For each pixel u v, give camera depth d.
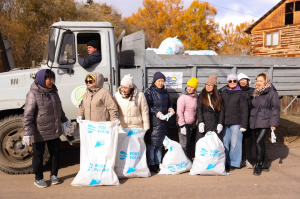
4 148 4.01
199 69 4.78
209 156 3.94
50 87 3.46
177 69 4.67
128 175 3.78
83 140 3.56
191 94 4.30
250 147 4.48
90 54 4.34
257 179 3.91
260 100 4.10
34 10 15.36
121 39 5.55
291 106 9.50
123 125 3.89
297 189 3.55
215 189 3.52
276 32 19.00
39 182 3.53
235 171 4.30
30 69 4.43
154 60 4.55
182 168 4.09
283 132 6.95
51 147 3.60
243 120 4.16
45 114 3.39
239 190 3.50
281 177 4.00
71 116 4.35
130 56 5.22
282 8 18.45
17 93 4.16
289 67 5.19
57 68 4.19
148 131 4.12
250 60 5.00
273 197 3.29
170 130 5.09
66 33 4.21
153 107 4.09
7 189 3.46
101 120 3.66
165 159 4.08
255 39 20.39
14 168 4.00
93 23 4.30
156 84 4.15
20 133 4.04
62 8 17.05
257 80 4.18
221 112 4.18
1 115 4.27
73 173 4.11
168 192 3.41
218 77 4.90
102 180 3.52
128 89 3.77
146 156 4.29
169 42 5.38
